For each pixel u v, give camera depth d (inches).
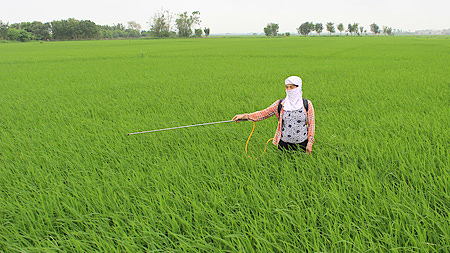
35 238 99.0
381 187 112.7
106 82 450.3
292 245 84.5
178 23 4325.8
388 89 315.6
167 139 184.1
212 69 586.9
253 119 143.2
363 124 197.0
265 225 94.7
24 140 190.1
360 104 255.4
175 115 245.9
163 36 4291.3
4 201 117.2
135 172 136.9
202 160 148.1
